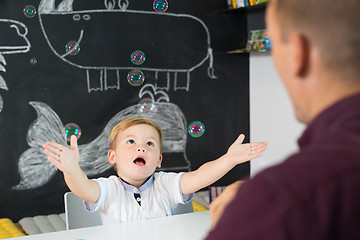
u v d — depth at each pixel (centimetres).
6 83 325
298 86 48
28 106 332
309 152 43
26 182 333
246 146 147
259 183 42
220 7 389
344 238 39
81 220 162
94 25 348
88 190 144
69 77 343
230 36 396
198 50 385
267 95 387
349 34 43
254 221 40
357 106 43
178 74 379
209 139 393
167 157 377
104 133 356
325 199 39
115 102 358
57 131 341
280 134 376
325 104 46
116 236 131
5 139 326
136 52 363
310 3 45
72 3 340
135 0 360
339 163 40
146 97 368
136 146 158
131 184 160
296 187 39
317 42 45
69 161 137
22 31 327
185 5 378
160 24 370
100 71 352
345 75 44
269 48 359
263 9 372
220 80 395
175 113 379
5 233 276
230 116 400
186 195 164
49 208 340
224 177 399
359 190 39
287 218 38
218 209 72
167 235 132
